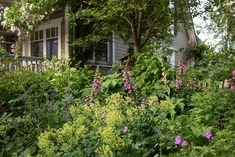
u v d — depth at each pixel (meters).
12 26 9.86
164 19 10.65
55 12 11.72
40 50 12.45
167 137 2.84
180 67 4.63
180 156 2.67
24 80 4.39
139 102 3.65
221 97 3.80
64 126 2.81
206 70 4.85
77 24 11.53
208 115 3.57
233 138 2.79
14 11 9.82
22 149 3.13
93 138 2.64
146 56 5.33
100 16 9.50
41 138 2.68
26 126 3.40
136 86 4.31
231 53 5.64
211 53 6.12
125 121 2.79
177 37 18.41
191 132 3.05
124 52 13.59
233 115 3.49
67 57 11.21
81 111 3.28
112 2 9.01
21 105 4.12
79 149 2.58
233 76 4.28
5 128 3.38
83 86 5.40
